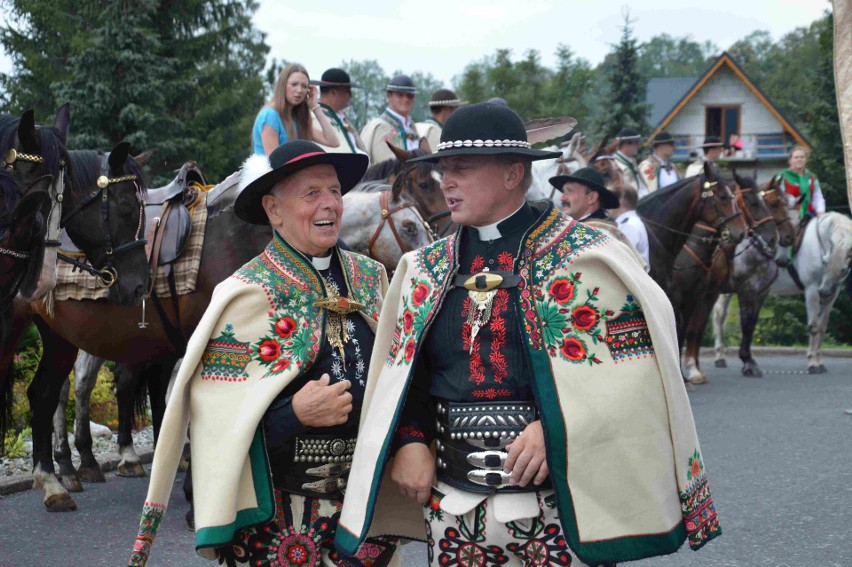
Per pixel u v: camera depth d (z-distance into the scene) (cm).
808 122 2395
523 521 264
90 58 1964
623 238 616
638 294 261
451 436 270
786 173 1408
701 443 819
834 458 751
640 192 1260
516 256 270
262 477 283
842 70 598
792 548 522
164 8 2358
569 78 3644
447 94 973
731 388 1190
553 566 262
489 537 266
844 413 975
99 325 597
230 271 570
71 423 869
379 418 278
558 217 274
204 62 2569
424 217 664
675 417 264
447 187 274
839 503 614
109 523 580
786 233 1323
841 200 2280
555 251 268
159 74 2064
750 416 959
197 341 286
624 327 264
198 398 287
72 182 547
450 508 267
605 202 631
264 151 683
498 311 267
